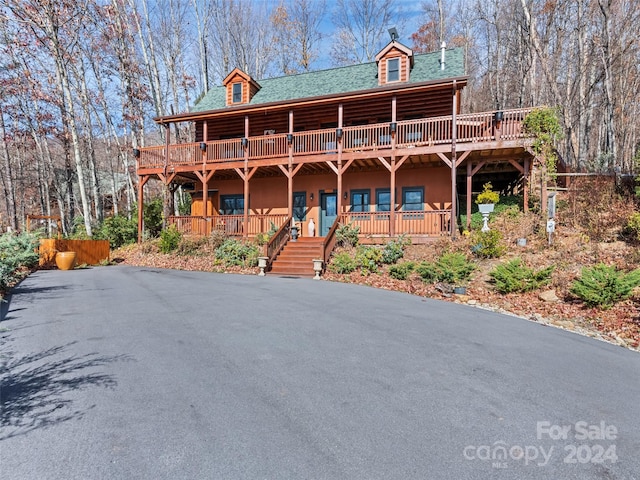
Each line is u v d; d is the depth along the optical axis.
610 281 7.06
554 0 23.72
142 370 4.11
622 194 12.72
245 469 2.41
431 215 15.20
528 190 15.06
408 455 2.59
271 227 15.77
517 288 8.71
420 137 15.73
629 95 23.92
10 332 5.59
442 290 9.30
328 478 2.32
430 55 17.61
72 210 28.81
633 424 3.11
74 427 2.92
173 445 2.68
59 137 24.64
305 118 18.19
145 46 25.98
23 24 19.38
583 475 2.41
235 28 34.44
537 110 12.75
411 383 3.86
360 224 17.11
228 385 3.74
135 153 18.97
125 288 9.85
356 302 8.18
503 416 3.20
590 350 5.17
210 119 18.86
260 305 7.67
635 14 20.72
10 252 10.74
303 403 3.37
